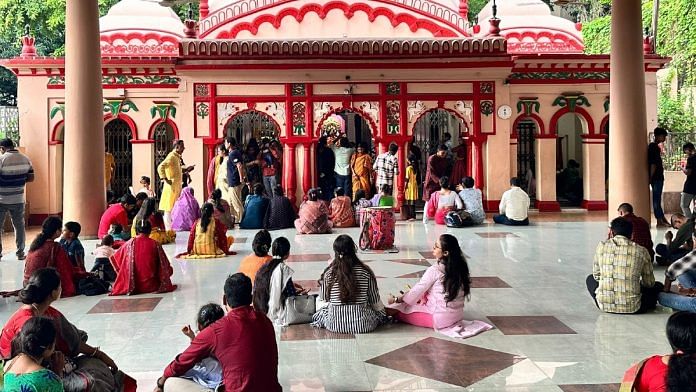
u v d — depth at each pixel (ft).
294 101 57.88
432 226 48.98
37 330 11.16
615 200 39.91
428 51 57.16
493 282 28.17
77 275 26.53
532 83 60.03
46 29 89.20
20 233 35.24
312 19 61.82
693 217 30.01
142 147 59.00
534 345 19.16
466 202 49.06
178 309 24.03
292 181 58.03
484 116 58.75
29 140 58.29
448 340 19.76
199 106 57.67
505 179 59.11
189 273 30.68
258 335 13.80
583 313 22.84
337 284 20.70
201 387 14.55
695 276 21.97
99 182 41.86
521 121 66.23
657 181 46.52
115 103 58.59
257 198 47.93
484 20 69.92
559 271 30.58
